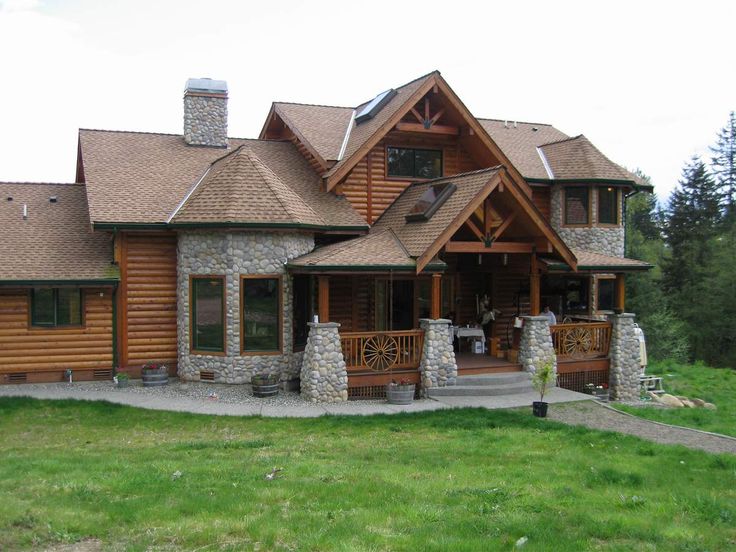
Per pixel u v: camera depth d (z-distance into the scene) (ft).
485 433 41.96
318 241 62.75
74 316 56.49
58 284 54.03
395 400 50.31
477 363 58.85
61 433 41.78
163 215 56.90
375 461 34.94
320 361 50.60
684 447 38.52
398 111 62.69
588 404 51.93
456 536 23.86
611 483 31.40
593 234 73.97
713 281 145.79
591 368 62.03
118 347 57.06
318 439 40.19
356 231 60.23
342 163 62.18
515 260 61.77
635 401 61.98
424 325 54.75
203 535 23.47
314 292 60.13
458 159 69.46
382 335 53.62
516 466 34.04
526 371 57.36
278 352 55.16
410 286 65.87
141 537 23.43
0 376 54.60
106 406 47.70
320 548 22.36
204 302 55.11
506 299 71.26
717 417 53.42
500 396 53.78
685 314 151.23
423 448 37.93
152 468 32.40
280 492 28.37
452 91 64.34
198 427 43.19
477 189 54.65
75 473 31.32
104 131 69.46
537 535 24.03
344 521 25.00
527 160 77.46
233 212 53.42
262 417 45.50
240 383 54.19
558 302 74.64
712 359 153.17
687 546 23.68
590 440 40.27
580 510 27.14
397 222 61.26
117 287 56.70
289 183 65.00
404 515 26.07
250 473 31.48
